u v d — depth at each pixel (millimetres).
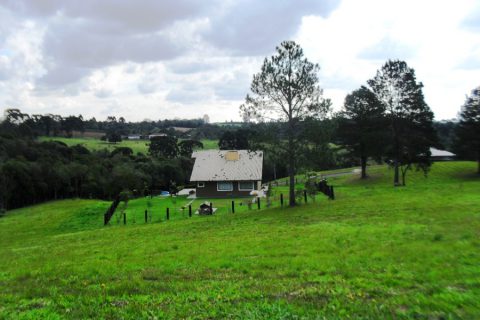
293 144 29875
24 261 16328
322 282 9297
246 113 30016
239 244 15500
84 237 24500
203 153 62094
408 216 19391
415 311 6891
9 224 38906
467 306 7027
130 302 8484
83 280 11250
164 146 108125
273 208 30562
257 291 8703
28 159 79750
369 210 23172
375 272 9898
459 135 55188
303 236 16219
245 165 57906
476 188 31812
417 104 47219
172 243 17656
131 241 19891
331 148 29969
